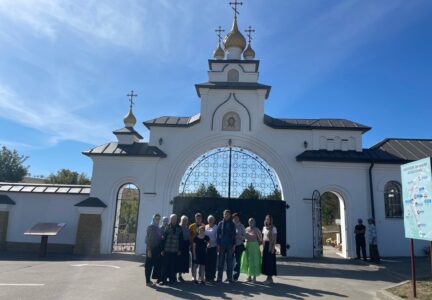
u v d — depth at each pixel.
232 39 19.92
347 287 9.81
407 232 8.78
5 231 16.86
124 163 16.80
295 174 16.56
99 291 8.65
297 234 15.95
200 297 8.34
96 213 16.16
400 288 9.01
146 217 16.28
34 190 17.31
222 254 10.30
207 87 17.47
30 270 11.41
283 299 8.27
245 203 16.16
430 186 7.88
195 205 16.17
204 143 17.06
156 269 9.93
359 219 15.30
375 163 16.22
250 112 17.30
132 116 18.73
